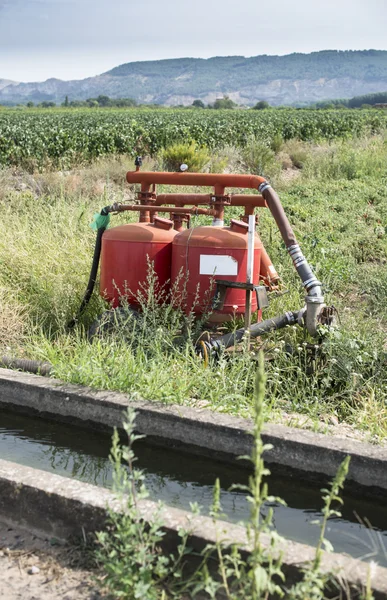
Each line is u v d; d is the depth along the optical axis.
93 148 17.23
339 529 3.13
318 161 15.49
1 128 19.41
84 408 3.99
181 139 18.97
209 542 2.49
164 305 5.10
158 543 2.58
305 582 2.12
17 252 6.98
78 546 2.73
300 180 13.88
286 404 4.34
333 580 2.28
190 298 5.03
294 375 4.83
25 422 4.24
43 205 9.65
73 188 11.64
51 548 2.74
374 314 6.20
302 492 3.37
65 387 4.11
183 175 5.32
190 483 3.62
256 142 17.39
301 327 5.18
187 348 4.54
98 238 5.54
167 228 5.35
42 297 6.08
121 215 8.77
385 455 3.19
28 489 2.87
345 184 12.85
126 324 5.09
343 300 6.64
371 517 3.20
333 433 3.82
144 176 5.45
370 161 15.05
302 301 5.98
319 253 7.58
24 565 2.61
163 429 3.72
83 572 2.55
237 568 2.28
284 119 29.14
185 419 3.64
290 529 3.11
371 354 4.88
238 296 4.98
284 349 4.90
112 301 5.37
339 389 4.71
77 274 6.46
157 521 2.46
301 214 9.81
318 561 2.15
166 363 4.51
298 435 3.41
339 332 4.87
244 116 34.84
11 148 15.45
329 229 9.14
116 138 18.08
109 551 2.62
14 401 4.26
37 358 5.05
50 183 12.07
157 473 3.73
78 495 2.77
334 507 3.29
